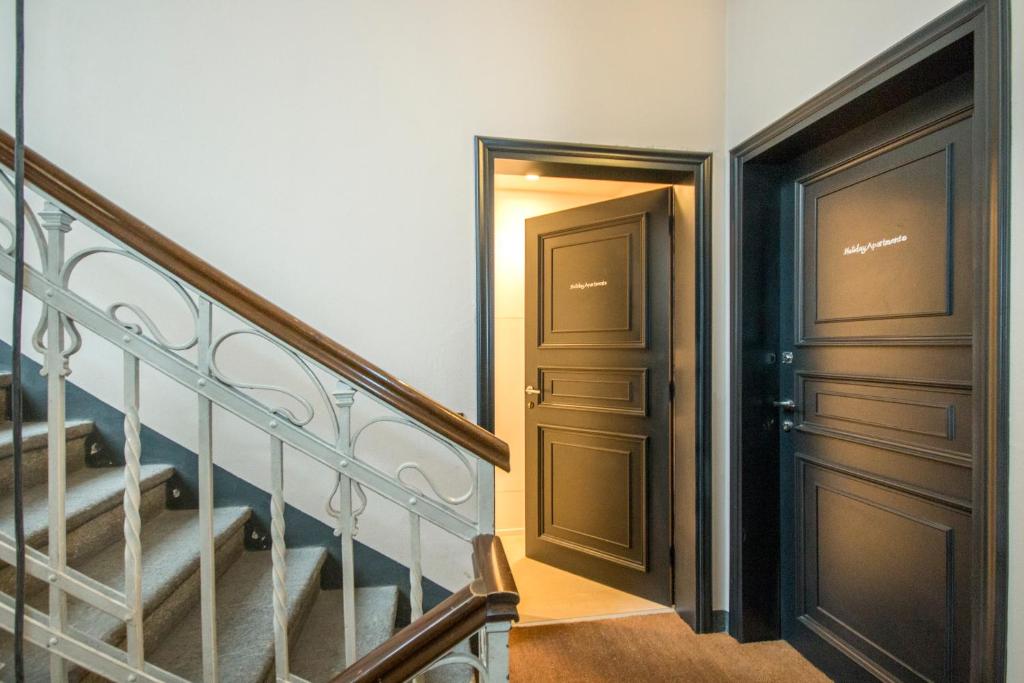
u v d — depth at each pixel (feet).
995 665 3.74
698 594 6.97
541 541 9.16
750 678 6.04
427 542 6.32
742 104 6.70
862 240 5.57
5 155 2.88
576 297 8.59
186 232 5.82
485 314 6.37
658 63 6.84
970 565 4.27
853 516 5.77
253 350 5.92
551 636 6.91
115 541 4.79
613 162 6.69
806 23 5.59
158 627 4.11
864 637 5.59
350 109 6.13
